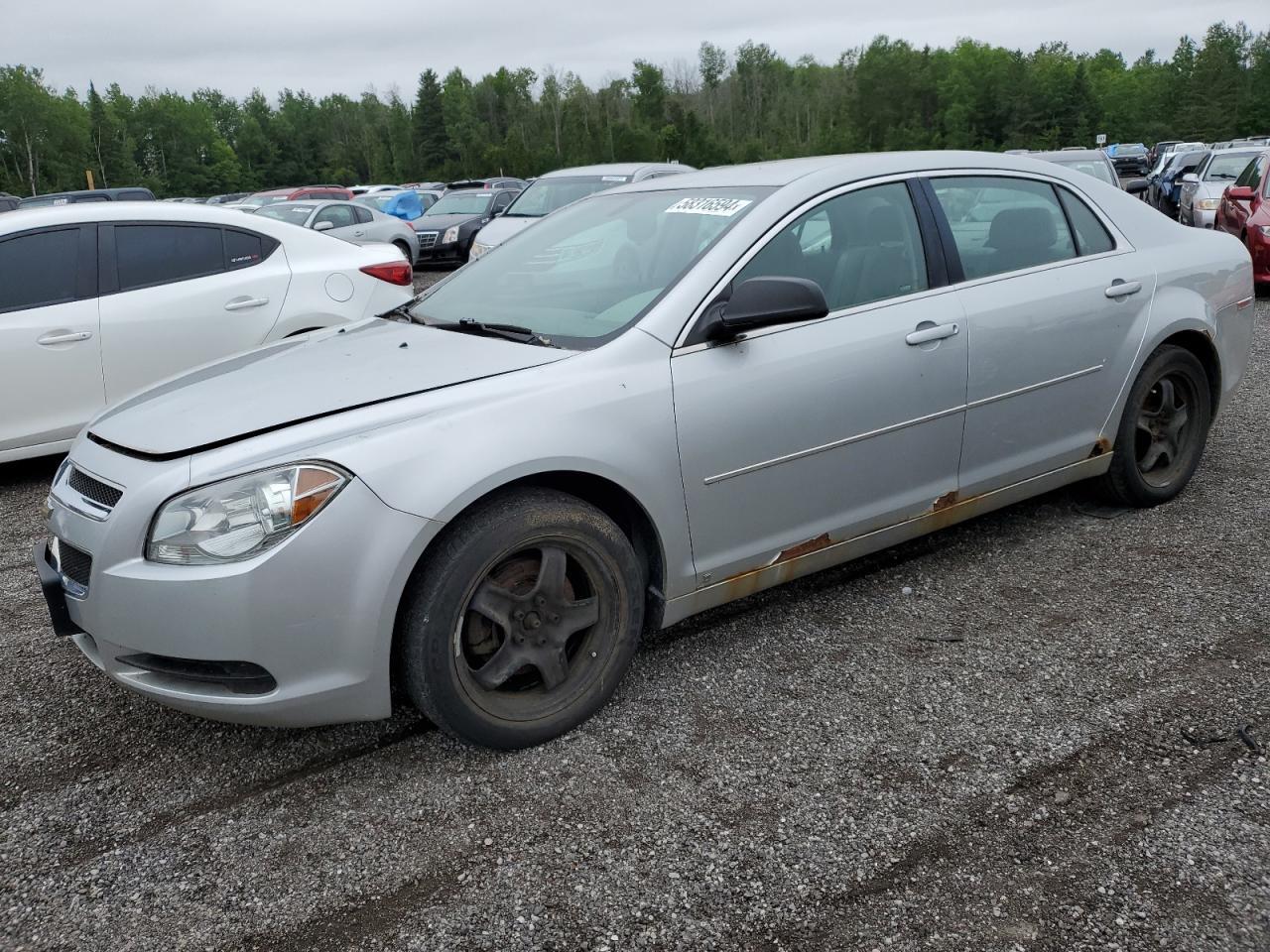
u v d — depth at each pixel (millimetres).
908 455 3605
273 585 2518
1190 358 4473
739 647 3514
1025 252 4012
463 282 3980
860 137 123125
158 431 2809
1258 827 2471
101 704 3316
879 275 3584
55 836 2625
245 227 6383
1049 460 4082
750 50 138250
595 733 3000
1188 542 4234
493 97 130000
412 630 2693
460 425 2732
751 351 3213
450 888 2375
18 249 5676
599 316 3256
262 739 3055
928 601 3809
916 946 2145
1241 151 15875
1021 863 2383
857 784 2699
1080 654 3357
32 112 104062
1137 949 2115
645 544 3143
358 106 150125
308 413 2760
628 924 2234
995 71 116938
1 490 5902
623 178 12336
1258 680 3135
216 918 2303
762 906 2273
